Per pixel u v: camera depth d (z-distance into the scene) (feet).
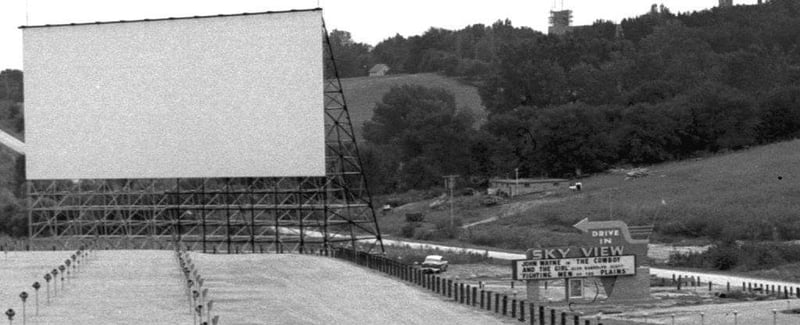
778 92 610.24
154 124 340.59
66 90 346.13
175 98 338.75
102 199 392.47
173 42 338.75
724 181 488.44
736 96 601.21
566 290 240.53
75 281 253.65
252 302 218.18
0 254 338.34
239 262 307.58
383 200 588.91
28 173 350.02
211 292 235.61
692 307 234.58
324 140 329.11
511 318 199.72
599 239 240.73
